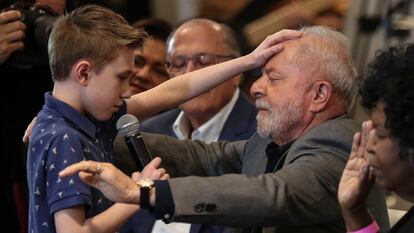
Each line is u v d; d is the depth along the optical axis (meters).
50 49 5.01
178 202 4.57
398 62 4.09
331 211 4.94
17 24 6.04
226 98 6.88
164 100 5.73
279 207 4.71
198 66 6.95
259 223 4.73
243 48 8.88
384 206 5.37
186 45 6.96
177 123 7.08
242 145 5.95
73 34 4.91
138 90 7.59
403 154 4.08
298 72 5.22
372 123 4.28
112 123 5.35
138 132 5.18
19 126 6.41
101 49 4.88
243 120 6.89
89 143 4.93
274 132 5.30
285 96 5.23
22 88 6.33
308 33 5.33
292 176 4.84
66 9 6.60
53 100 4.96
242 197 4.67
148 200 4.53
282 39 5.36
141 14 9.34
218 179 4.71
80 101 4.98
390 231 4.41
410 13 8.55
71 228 4.70
